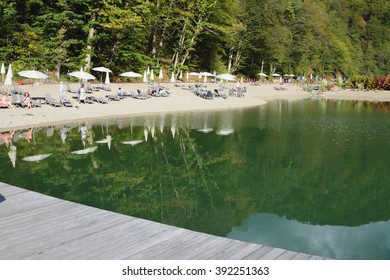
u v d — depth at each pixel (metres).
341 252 7.48
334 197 10.76
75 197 9.81
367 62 112.81
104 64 38.75
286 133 20.80
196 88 36.97
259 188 11.44
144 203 9.70
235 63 63.75
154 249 5.37
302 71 82.62
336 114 30.45
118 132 19.03
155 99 30.83
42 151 14.52
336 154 15.85
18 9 35.31
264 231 8.46
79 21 34.91
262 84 58.97
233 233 8.27
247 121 24.97
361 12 126.00
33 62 32.41
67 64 34.59
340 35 111.56
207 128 21.47
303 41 80.12
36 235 5.77
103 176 11.84
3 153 14.00
